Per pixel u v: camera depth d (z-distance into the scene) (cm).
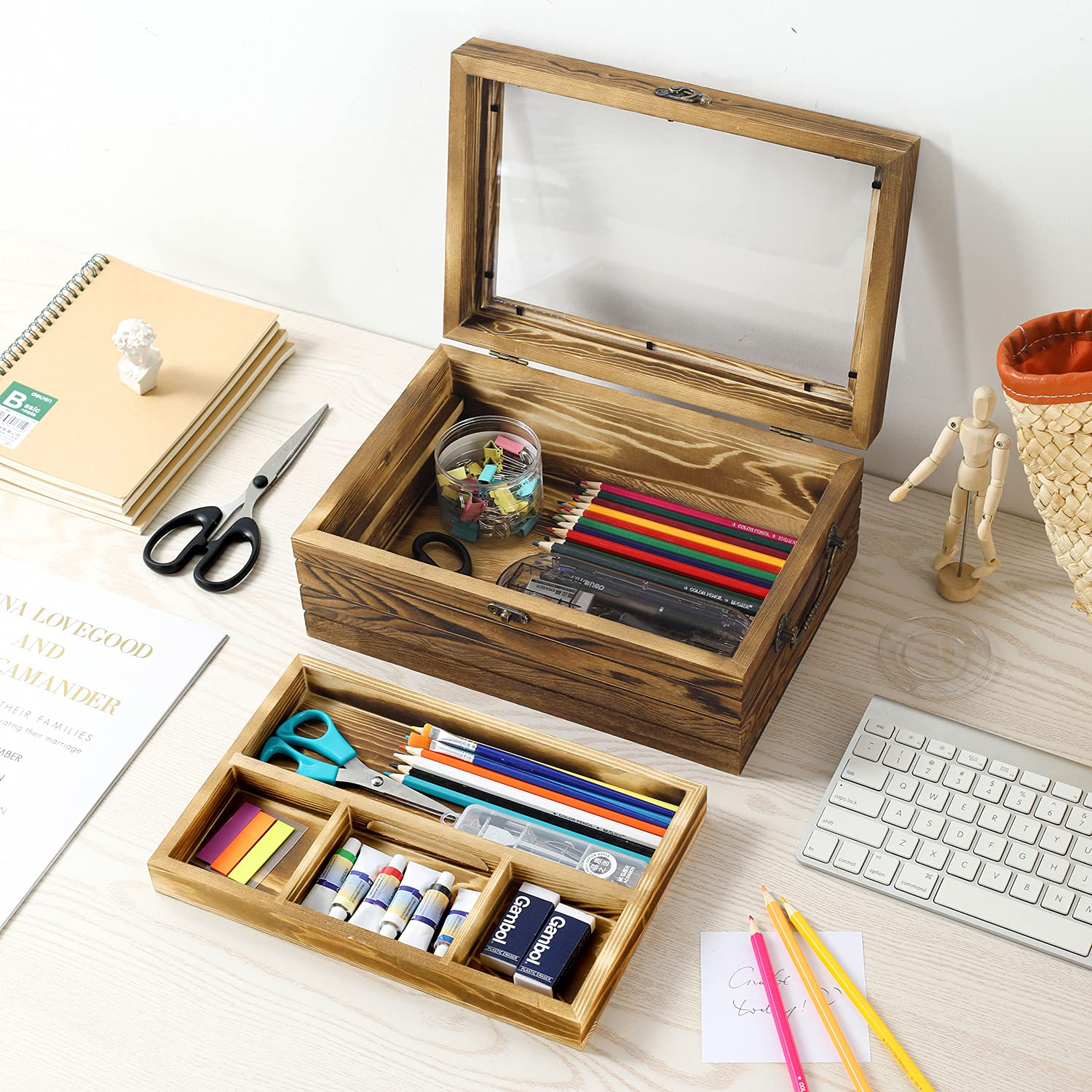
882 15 86
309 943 82
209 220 125
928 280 96
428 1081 77
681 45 93
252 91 112
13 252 133
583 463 108
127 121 120
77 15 114
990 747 88
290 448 112
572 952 78
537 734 90
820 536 90
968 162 89
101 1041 78
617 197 99
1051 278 92
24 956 82
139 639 99
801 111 91
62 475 106
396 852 86
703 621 94
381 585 92
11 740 92
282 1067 77
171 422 110
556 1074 77
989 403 88
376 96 108
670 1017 79
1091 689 94
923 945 81
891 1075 76
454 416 109
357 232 118
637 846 85
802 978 79
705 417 101
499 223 105
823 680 96
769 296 99
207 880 81
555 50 98
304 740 91
